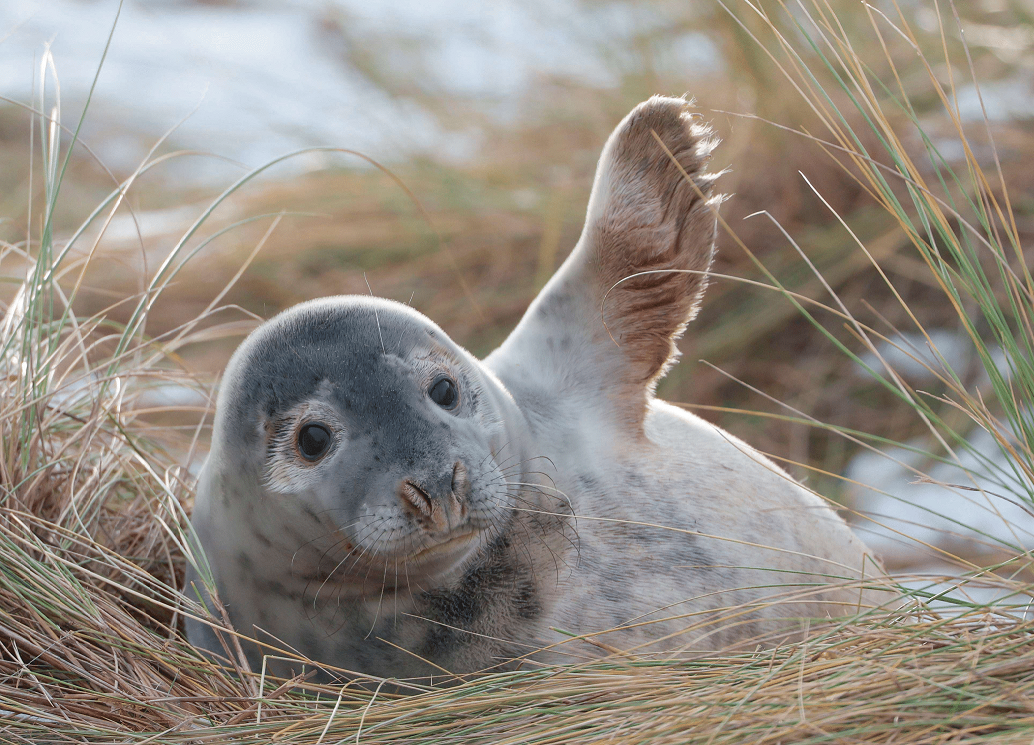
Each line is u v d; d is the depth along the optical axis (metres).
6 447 13.15
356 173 29.53
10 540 11.38
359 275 27.61
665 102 11.62
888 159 24.62
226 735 9.12
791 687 8.16
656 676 9.02
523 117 30.88
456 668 10.52
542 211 27.12
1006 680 8.00
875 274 24.61
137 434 15.53
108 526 13.65
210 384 15.66
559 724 8.55
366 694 9.95
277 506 9.95
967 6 28.36
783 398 23.81
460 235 27.41
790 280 24.67
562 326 11.97
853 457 22.28
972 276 10.55
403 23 36.16
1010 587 9.47
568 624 10.56
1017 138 24.67
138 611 11.81
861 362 10.87
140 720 9.83
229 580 11.03
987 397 21.48
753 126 25.12
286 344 10.01
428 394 9.84
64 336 17.45
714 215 11.88
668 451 12.06
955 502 19.48
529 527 10.62
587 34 31.47
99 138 37.72
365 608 10.38
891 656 8.50
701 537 11.35
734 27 24.83
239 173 33.16
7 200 32.78
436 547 9.41
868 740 7.50
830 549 12.70
